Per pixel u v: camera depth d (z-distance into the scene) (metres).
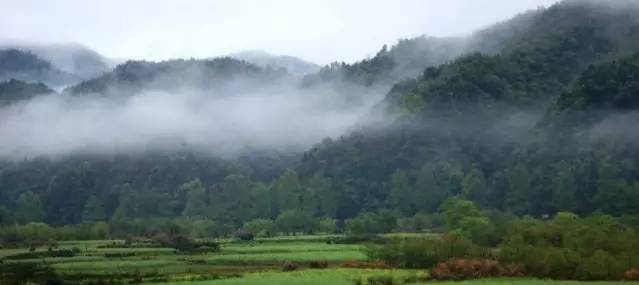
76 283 133.88
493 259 143.88
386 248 160.00
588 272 131.25
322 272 143.50
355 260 164.88
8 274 147.50
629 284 123.00
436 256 151.00
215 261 170.62
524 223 178.38
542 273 135.62
